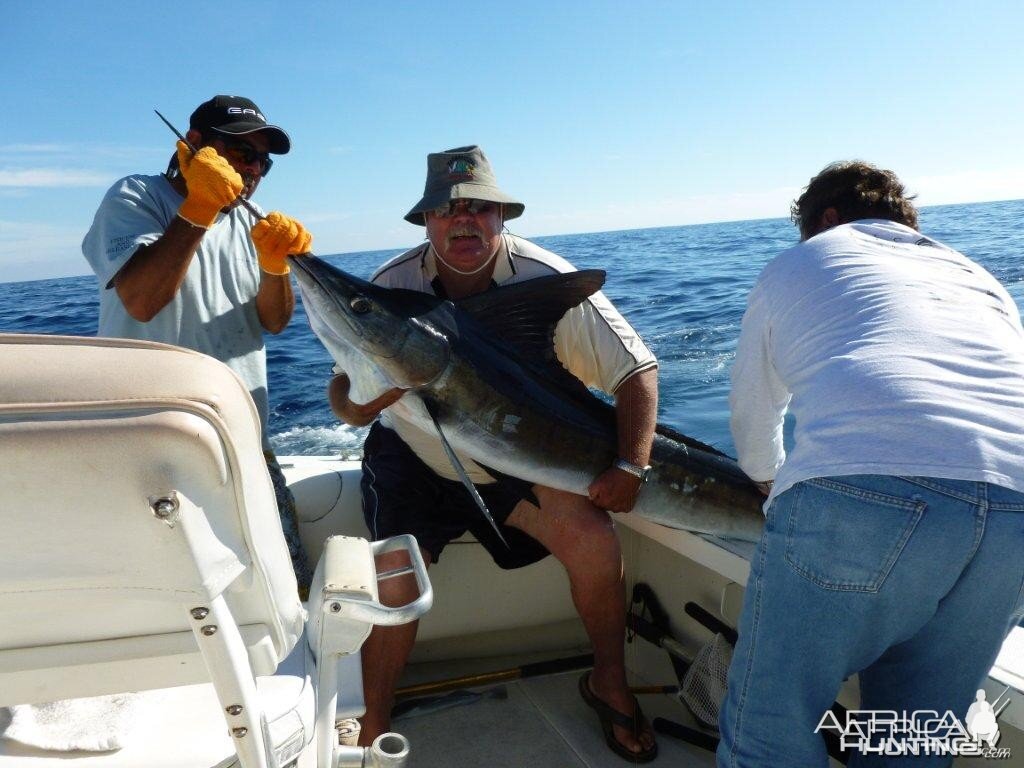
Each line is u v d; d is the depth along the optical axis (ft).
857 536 4.48
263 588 3.05
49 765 3.50
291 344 38.29
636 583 8.84
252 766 3.15
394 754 4.12
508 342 8.09
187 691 4.02
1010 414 4.55
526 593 8.48
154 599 2.70
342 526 8.55
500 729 7.47
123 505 2.43
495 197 7.69
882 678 5.03
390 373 7.65
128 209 7.38
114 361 2.41
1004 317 5.22
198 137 7.72
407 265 8.57
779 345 5.48
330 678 3.85
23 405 2.28
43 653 2.84
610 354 8.04
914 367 4.68
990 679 5.16
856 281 5.22
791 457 4.93
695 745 7.18
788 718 4.88
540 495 7.83
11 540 2.44
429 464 8.14
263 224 7.04
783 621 4.83
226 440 2.53
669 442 8.24
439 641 8.54
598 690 7.33
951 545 4.36
